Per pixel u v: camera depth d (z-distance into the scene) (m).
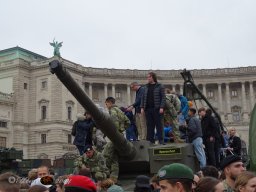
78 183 4.83
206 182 6.02
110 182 9.72
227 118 93.12
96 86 98.50
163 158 11.16
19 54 94.50
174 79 98.50
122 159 11.40
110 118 9.96
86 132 14.03
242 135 90.56
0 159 33.16
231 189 6.84
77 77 93.25
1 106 85.44
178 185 4.63
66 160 47.47
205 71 99.69
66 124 89.00
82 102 9.14
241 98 98.81
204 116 15.03
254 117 8.70
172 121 13.42
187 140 14.13
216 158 15.18
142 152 11.39
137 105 14.40
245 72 97.62
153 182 8.55
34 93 90.81
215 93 99.75
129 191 10.74
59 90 89.25
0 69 91.12
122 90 100.06
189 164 11.45
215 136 14.91
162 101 12.55
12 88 89.19
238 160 6.93
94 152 11.96
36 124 88.94
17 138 86.75
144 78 99.56
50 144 86.69
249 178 5.56
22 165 39.12
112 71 98.56
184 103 15.87
